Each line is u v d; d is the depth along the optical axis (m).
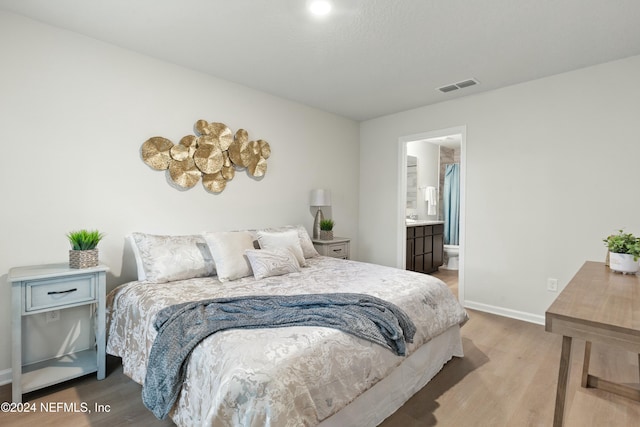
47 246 2.27
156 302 1.96
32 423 1.75
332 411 1.40
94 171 2.47
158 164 2.78
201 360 1.41
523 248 3.34
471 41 2.47
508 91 3.39
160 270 2.36
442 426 1.75
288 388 1.23
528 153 3.29
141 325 1.93
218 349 1.39
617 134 2.81
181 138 2.94
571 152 3.04
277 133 3.72
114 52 2.55
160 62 2.80
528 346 2.73
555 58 2.76
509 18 2.16
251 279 2.51
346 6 2.04
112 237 2.56
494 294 3.54
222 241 2.59
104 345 2.19
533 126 3.25
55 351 2.32
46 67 2.25
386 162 4.51
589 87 2.93
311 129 4.11
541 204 3.22
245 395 1.18
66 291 2.02
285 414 1.18
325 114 4.29
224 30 2.33
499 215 3.48
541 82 3.19
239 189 3.38
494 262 3.53
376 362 1.65
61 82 2.31
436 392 2.06
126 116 2.62
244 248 2.69
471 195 3.68
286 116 3.81
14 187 2.14
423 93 3.60
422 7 2.04
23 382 1.97
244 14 2.13
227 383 1.22
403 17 2.15
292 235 3.09
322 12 2.11
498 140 3.47
